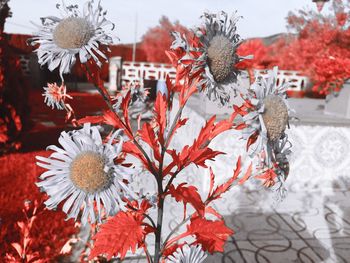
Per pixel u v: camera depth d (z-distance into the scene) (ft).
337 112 16.30
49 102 4.84
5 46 15.72
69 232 9.35
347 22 35.29
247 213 11.79
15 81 15.93
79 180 2.34
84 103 33.17
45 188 2.40
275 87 2.73
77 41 2.33
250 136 2.65
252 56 2.94
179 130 20.29
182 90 3.18
